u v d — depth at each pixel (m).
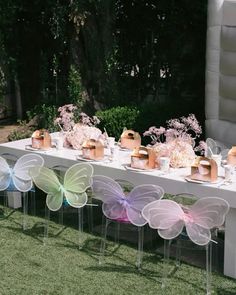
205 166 3.83
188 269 3.85
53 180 4.08
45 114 7.94
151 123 7.17
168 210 3.49
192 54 8.70
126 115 7.04
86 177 4.03
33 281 3.67
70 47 8.24
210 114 6.23
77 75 8.11
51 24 8.25
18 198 5.18
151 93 9.29
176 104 7.97
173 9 8.73
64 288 3.56
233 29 5.74
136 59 9.23
